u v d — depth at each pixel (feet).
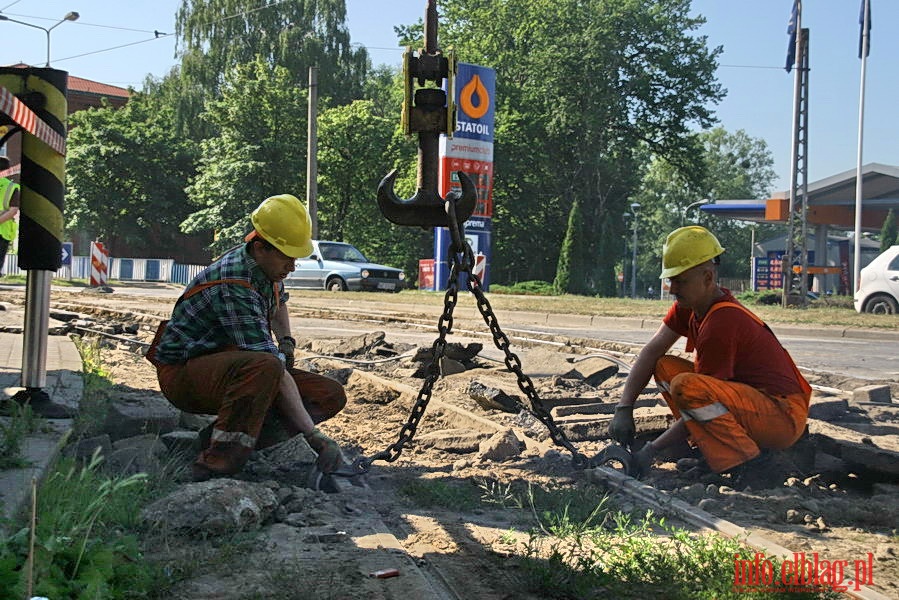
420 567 11.32
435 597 9.75
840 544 13.06
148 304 66.59
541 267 174.19
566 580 10.80
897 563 12.02
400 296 83.25
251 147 163.22
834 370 37.27
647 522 12.94
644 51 167.02
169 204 191.42
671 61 163.84
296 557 10.99
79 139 190.70
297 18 193.98
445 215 14.78
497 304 73.05
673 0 167.43
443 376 29.43
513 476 16.98
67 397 18.34
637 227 240.32
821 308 85.61
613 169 170.50
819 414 23.24
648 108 170.91
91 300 70.85
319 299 81.35
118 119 194.18
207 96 191.31
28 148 17.52
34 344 17.56
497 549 12.19
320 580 10.14
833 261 259.60
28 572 7.72
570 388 25.76
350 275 95.96
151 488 13.62
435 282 99.81
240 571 10.42
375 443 20.27
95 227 191.62
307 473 16.02
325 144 167.73
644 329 57.41
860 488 17.28
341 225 175.42
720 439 15.78
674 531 12.89
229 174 163.32
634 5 160.15
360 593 9.79
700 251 16.25
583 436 20.13
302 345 38.24
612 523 13.80
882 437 21.04
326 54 192.13
